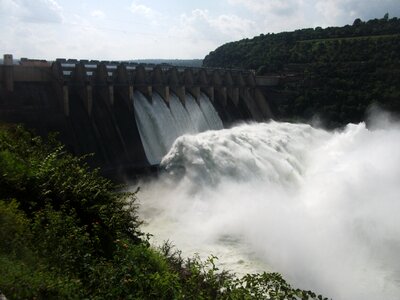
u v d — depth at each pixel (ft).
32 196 71.46
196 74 254.88
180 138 150.20
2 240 54.49
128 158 182.50
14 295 43.27
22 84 175.63
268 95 321.73
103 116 187.42
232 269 104.58
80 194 74.28
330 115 324.60
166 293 56.03
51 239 58.13
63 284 48.75
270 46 472.03
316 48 410.72
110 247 68.39
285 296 53.62
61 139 168.25
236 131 193.26
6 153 78.13
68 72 201.87
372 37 405.39
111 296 51.80
